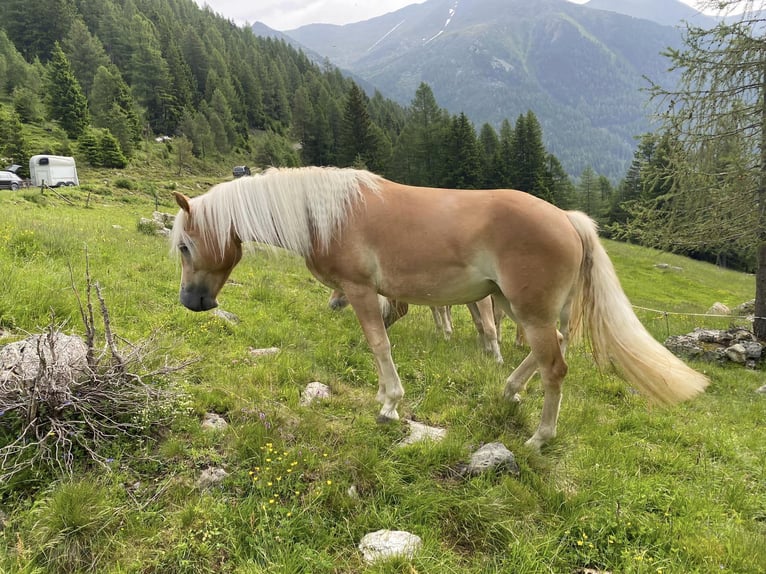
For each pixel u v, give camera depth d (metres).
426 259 3.46
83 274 6.38
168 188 48.03
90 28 105.38
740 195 9.71
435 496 3.04
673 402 3.61
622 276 30.80
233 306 6.70
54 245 7.42
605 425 4.49
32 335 3.59
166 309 5.87
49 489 2.70
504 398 4.34
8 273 5.36
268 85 119.19
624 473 3.57
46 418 3.01
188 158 70.75
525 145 61.53
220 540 2.60
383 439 3.62
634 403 5.36
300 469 3.12
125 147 63.34
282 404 3.95
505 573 2.57
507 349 7.07
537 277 3.34
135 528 2.57
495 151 63.16
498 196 3.47
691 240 10.82
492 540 2.81
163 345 4.52
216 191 3.83
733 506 3.32
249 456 3.22
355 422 3.85
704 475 3.73
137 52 91.50
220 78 105.06
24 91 64.62
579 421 4.39
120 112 66.75
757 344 8.89
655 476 3.57
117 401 3.21
